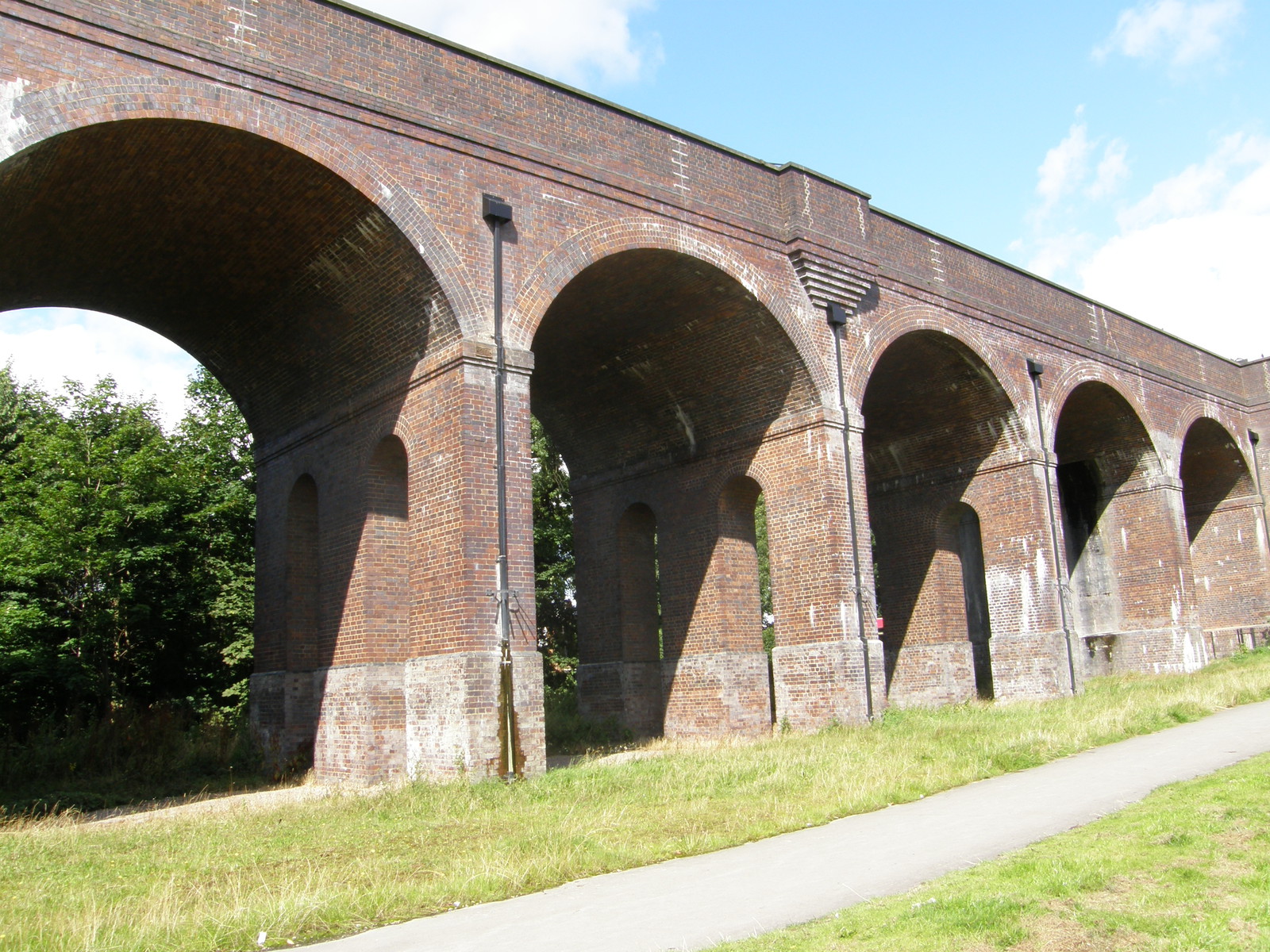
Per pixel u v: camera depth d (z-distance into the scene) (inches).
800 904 290.2
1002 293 979.3
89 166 517.7
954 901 264.8
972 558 1238.9
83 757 741.9
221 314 706.2
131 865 378.0
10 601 873.5
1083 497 1238.3
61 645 890.1
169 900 311.0
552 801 471.5
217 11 522.9
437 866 354.0
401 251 576.4
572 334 813.2
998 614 972.6
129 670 998.4
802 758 561.6
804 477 776.9
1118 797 422.9
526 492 584.7
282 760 724.7
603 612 946.7
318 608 733.3
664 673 888.9
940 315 894.4
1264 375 1374.3
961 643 1002.7
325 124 550.9
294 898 305.3
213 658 1091.3
